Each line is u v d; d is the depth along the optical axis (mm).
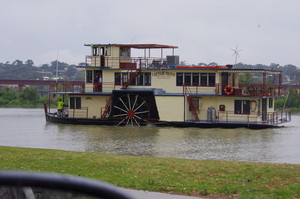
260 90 47219
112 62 51656
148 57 50719
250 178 16562
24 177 4285
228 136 40500
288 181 15906
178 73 48906
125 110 49812
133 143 36375
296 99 87938
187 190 14414
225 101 46969
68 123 52469
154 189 14477
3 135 42844
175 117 47594
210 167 19016
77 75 193500
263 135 41000
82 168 18469
